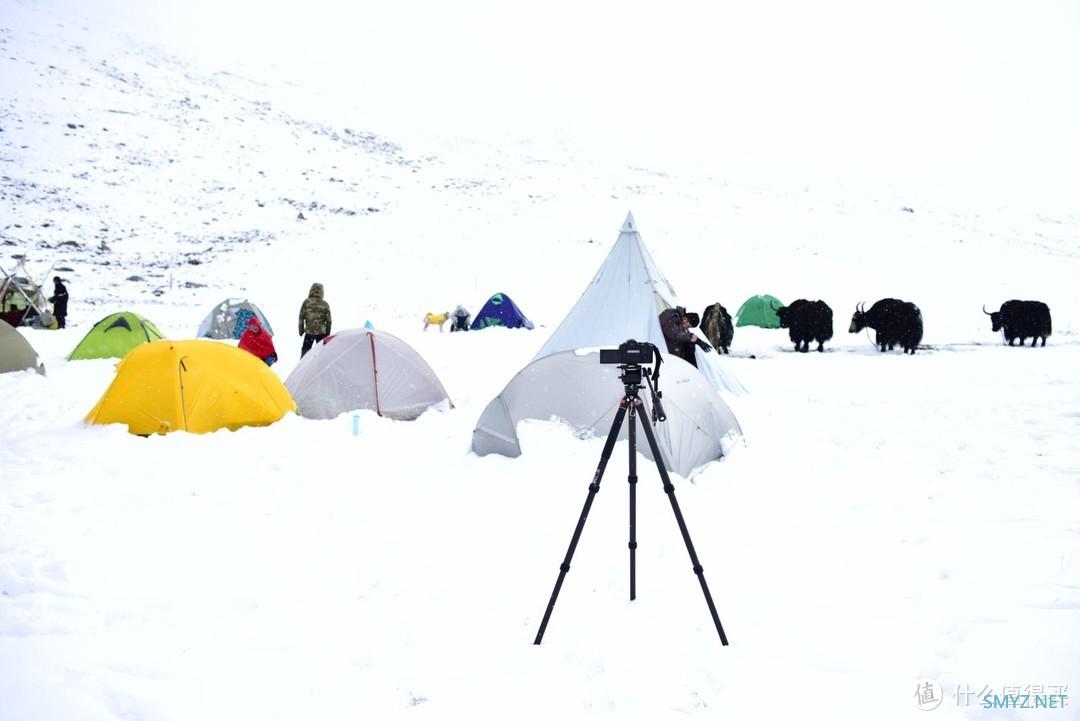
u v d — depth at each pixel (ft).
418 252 130.82
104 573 15.76
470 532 18.21
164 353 28.50
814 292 107.76
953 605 13.61
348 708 10.93
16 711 10.67
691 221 158.71
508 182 197.98
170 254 124.88
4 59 224.12
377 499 20.89
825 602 14.10
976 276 120.57
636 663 11.92
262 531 18.42
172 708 10.82
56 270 108.58
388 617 13.83
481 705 10.98
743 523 18.48
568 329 36.29
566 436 23.75
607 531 17.89
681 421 23.06
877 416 31.17
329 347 32.63
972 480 21.63
